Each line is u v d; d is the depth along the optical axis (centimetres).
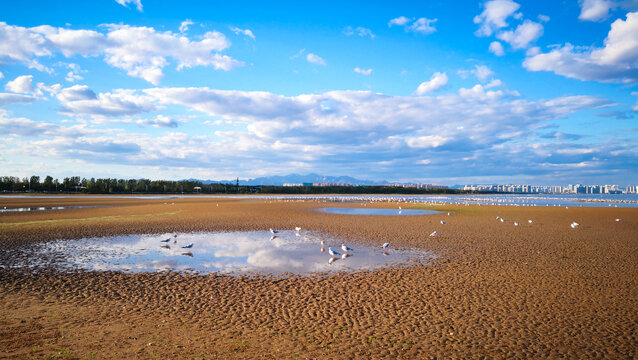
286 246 2439
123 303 1261
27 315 1125
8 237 2689
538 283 1519
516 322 1088
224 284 1523
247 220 4025
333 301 1294
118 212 5012
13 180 17475
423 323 1082
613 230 3222
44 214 4609
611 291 1402
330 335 989
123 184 18712
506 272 1708
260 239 2733
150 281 1566
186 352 869
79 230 3102
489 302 1276
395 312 1177
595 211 5516
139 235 2889
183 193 18525
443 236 2862
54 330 1002
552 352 891
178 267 1838
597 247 2361
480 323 1081
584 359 854
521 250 2259
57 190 18000
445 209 6062
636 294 1362
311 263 1928
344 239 2730
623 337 978
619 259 1991
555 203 9150
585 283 1515
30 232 2945
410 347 915
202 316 1135
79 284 1506
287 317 1130
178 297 1338
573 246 2398
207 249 2327
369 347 913
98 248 2330
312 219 4162
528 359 853
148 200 9169
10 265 1834
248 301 1294
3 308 1191
